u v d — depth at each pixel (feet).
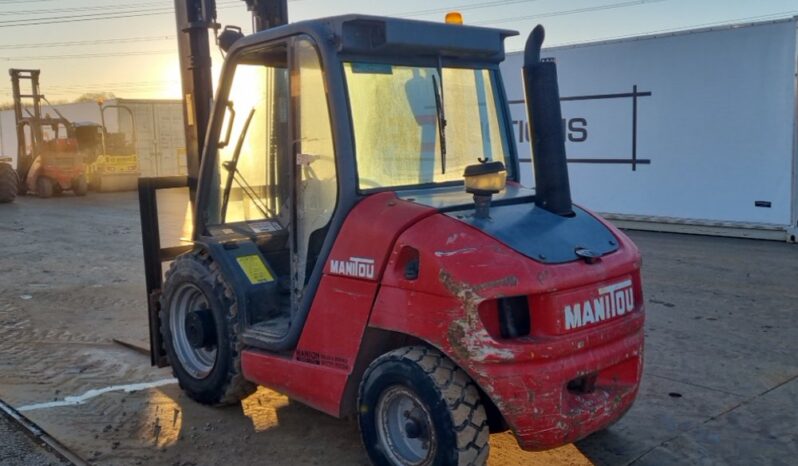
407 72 13.42
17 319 23.95
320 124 12.97
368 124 12.83
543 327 11.05
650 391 16.71
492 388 10.73
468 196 12.85
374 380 11.96
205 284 15.12
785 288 26.07
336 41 12.42
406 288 11.38
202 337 15.30
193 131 17.65
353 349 12.20
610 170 40.52
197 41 17.30
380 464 12.10
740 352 19.34
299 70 13.14
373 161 12.85
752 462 13.37
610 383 12.41
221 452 13.85
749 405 15.88
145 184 17.01
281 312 15.20
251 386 15.24
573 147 41.88
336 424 15.11
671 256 32.27
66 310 25.20
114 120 99.30
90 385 17.51
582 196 41.96
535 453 13.67
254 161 16.11
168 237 40.42
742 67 35.09
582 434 11.55
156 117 90.48
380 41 12.71
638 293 12.78
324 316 12.64
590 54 40.29
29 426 14.98
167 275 16.38
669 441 14.20
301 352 13.14
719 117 36.19
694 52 36.52
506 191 13.56
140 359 19.58
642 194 39.47
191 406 16.08
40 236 43.70
